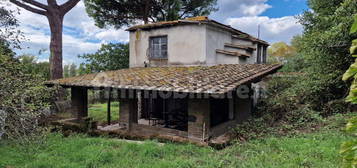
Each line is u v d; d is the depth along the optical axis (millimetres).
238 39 14148
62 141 7363
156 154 6125
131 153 6145
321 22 10367
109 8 17391
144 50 13484
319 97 10547
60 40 14656
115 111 16406
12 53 6559
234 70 9242
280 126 8945
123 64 19641
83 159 5691
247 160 5430
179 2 17188
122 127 10422
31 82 5598
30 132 5312
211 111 10320
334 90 10273
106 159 5680
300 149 5926
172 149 6445
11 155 5707
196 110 7668
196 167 5066
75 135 8602
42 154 5879
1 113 4848
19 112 4992
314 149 5773
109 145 6934
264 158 5480
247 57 12945
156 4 18094
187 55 11867
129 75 10320
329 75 9461
